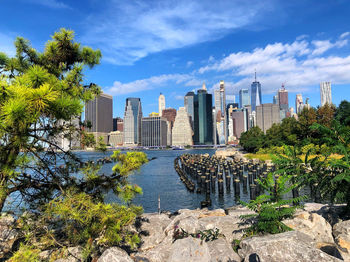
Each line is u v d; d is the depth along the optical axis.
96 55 6.77
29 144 4.75
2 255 6.20
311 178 6.85
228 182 37.75
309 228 6.24
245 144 90.06
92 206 5.12
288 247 4.54
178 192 34.72
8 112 3.49
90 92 6.26
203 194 33.66
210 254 5.54
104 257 4.89
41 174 5.53
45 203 5.30
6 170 4.58
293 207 6.30
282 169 7.27
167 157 143.38
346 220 6.57
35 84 4.41
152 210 24.91
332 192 6.80
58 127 5.39
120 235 5.80
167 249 6.08
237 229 6.92
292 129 66.19
